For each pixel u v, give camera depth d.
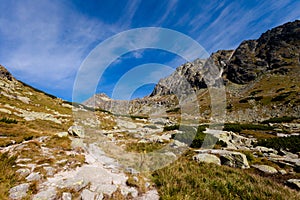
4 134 11.75
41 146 8.48
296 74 94.00
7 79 56.16
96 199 4.57
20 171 5.49
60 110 41.59
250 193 5.45
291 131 24.44
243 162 9.36
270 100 65.81
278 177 7.85
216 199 5.05
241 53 148.38
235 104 72.19
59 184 5.04
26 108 31.28
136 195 5.05
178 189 5.45
